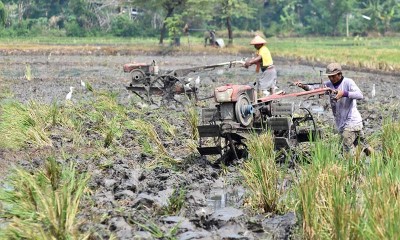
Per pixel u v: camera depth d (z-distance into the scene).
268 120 17.00
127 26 140.50
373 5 154.75
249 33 144.12
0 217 12.31
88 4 144.75
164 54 84.00
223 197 14.73
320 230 10.78
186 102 31.25
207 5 94.12
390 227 9.66
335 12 154.00
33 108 24.73
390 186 11.37
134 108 28.73
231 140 17.03
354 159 14.62
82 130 22.55
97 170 16.80
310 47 99.56
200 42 110.31
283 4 168.12
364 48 95.19
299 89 42.00
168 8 93.12
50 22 147.75
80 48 83.88
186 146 20.20
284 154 16.89
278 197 13.51
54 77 49.25
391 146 16.19
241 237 11.48
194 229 12.08
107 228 11.79
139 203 13.58
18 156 18.47
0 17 135.38
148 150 19.00
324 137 19.02
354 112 17.05
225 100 16.62
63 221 11.05
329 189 11.76
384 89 43.06
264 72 27.70
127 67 30.61
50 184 13.81
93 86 42.03
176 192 14.69
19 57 76.19
